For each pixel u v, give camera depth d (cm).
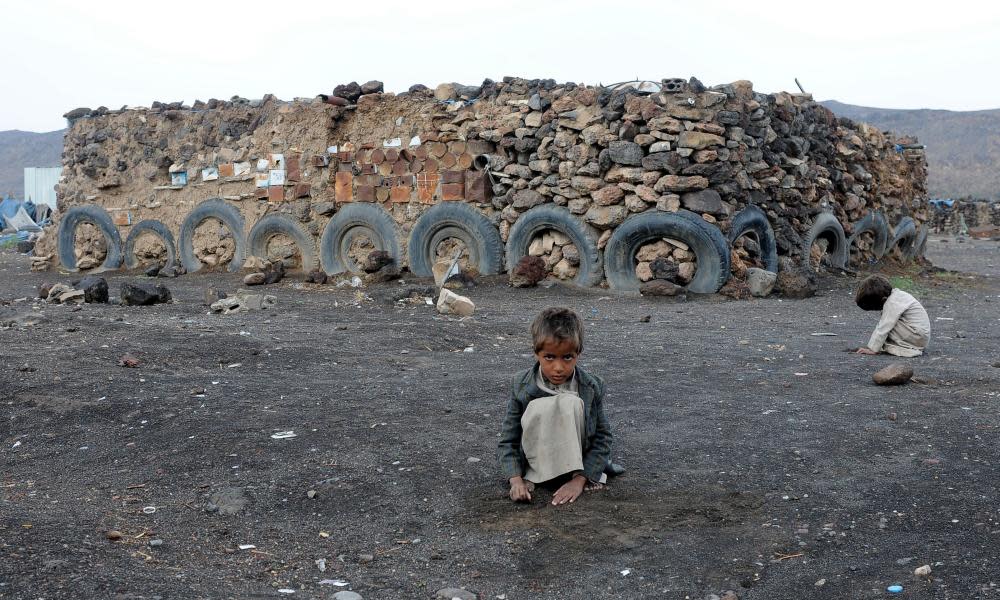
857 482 424
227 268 1939
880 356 797
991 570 312
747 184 1470
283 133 1881
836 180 1758
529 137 1589
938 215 4609
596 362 776
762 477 437
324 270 1820
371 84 1823
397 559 345
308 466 463
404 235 1748
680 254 1430
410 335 909
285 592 304
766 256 1518
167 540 358
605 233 1489
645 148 1459
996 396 602
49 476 461
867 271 1842
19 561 301
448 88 1720
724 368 741
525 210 1588
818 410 574
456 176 1673
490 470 455
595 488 424
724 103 1440
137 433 531
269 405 592
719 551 346
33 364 685
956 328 1023
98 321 919
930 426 524
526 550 353
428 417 563
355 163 1795
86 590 280
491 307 1292
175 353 759
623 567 334
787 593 306
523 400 423
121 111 2102
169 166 2033
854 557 334
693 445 496
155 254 2031
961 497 395
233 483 439
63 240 2116
